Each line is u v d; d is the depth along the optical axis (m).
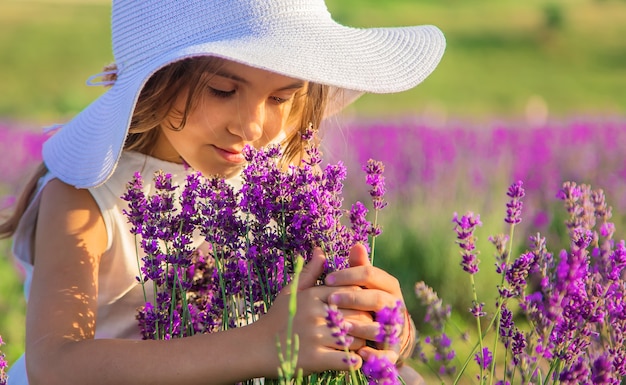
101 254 2.17
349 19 37.34
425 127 9.11
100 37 33.22
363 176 6.60
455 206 5.87
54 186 2.19
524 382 2.03
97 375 1.83
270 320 1.79
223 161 2.04
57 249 2.06
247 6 2.00
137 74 2.02
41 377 1.89
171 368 1.79
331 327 1.58
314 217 1.81
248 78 1.93
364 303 1.74
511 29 38.72
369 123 9.95
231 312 2.01
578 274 1.79
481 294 5.07
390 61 2.11
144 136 2.25
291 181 1.88
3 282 5.27
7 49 30.14
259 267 1.95
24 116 18.70
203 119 1.98
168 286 2.06
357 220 1.90
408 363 3.06
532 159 7.39
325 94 2.39
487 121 11.05
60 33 33.44
